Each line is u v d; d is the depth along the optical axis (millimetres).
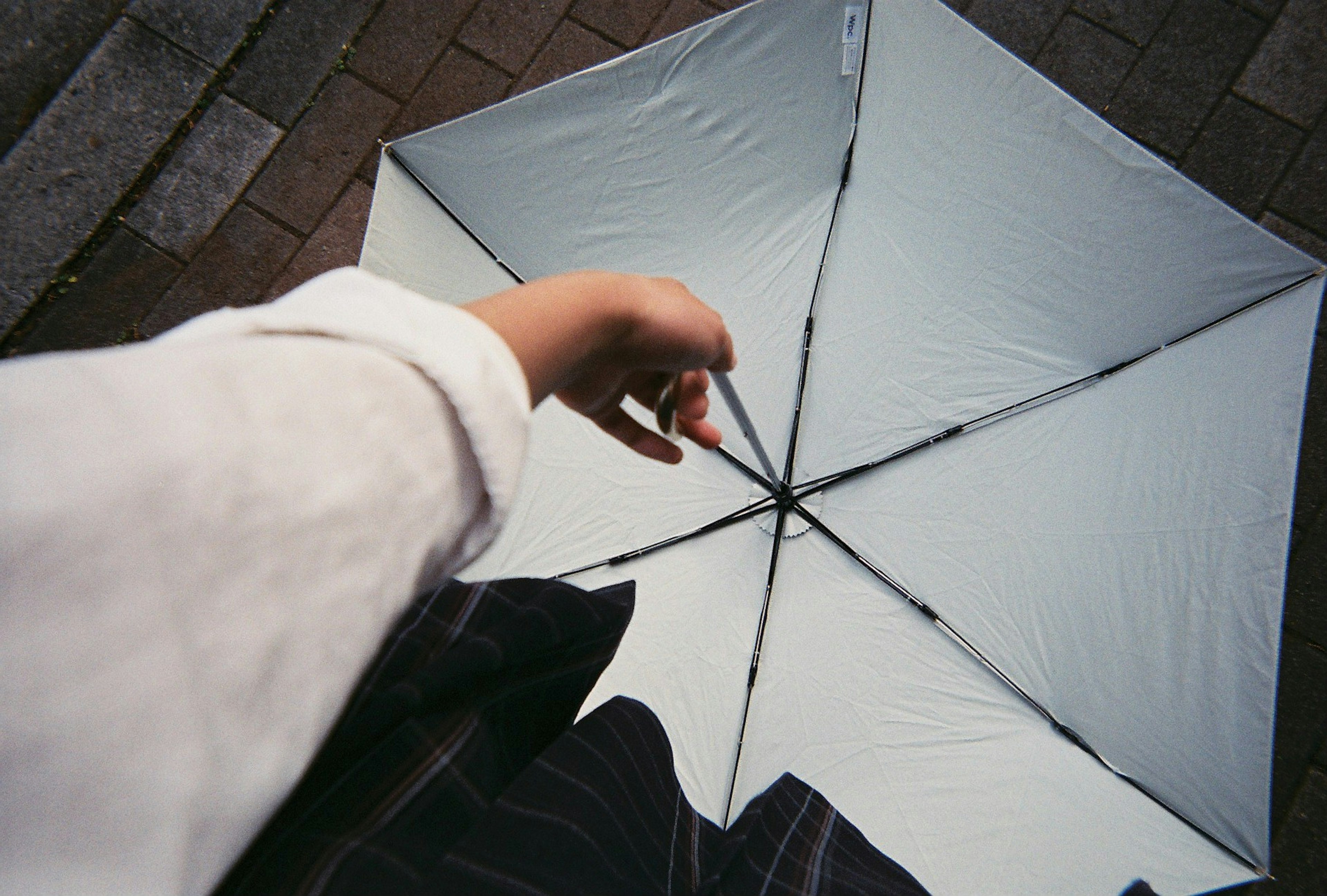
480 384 162
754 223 897
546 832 301
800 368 937
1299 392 775
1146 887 655
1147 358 843
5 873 108
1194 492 802
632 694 868
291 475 131
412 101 1419
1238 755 770
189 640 119
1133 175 799
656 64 799
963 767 835
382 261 831
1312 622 1159
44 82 1445
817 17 794
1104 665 818
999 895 782
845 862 564
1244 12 1308
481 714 331
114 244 1403
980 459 887
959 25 808
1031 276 861
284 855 229
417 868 253
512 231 868
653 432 407
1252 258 793
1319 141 1273
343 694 152
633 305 275
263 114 1427
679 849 416
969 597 870
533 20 1420
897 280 910
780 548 918
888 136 882
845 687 879
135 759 115
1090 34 1326
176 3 1451
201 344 134
